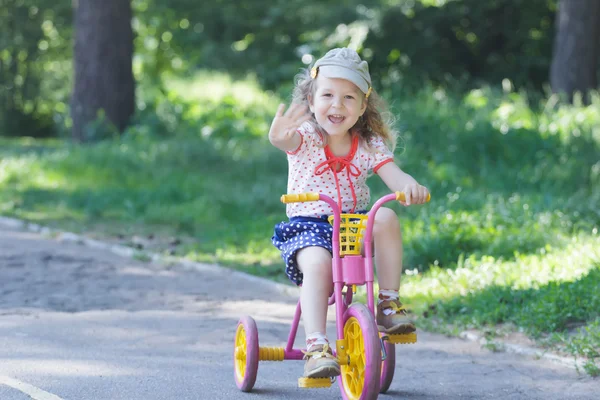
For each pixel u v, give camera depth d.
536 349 7.79
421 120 19.34
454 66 34.09
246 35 40.19
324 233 5.77
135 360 7.35
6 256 12.80
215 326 8.94
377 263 5.80
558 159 17.00
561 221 12.27
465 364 7.49
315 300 5.57
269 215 16.09
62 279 11.41
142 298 10.45
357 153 5.92
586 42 22.66
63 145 25.20
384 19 32.50
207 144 22.31
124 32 25.14
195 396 6.23
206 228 15.70
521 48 34.28
